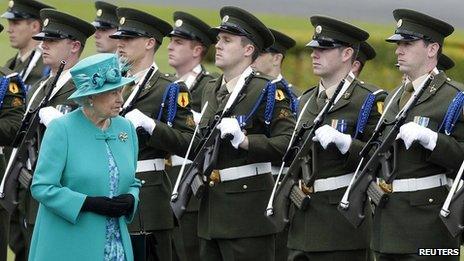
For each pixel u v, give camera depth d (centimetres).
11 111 4291
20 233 4562
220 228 3916
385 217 3678
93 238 3272
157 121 4025
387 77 7044
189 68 4694
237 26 3944
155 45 4228
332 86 3972
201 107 4506
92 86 3275
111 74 3284
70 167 3278
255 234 3909
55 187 3266
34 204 4206
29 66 4944
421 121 3622
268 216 3828
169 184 4188
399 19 3741
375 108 3878
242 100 3903
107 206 3281
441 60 4475
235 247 3919
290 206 3900
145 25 4209
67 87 4184
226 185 3909
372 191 3659
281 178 4178
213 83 4131
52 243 3291
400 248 3650
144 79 4116
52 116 4053
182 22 4681
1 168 4562
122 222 3334
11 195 4116
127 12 4209
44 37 4309
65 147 3281
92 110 3309
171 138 4022
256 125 3900
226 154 3903
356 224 3688
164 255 4188
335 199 3862
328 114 3900
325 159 3869
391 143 3641
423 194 3628
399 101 3756
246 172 3900
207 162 3859
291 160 3897
